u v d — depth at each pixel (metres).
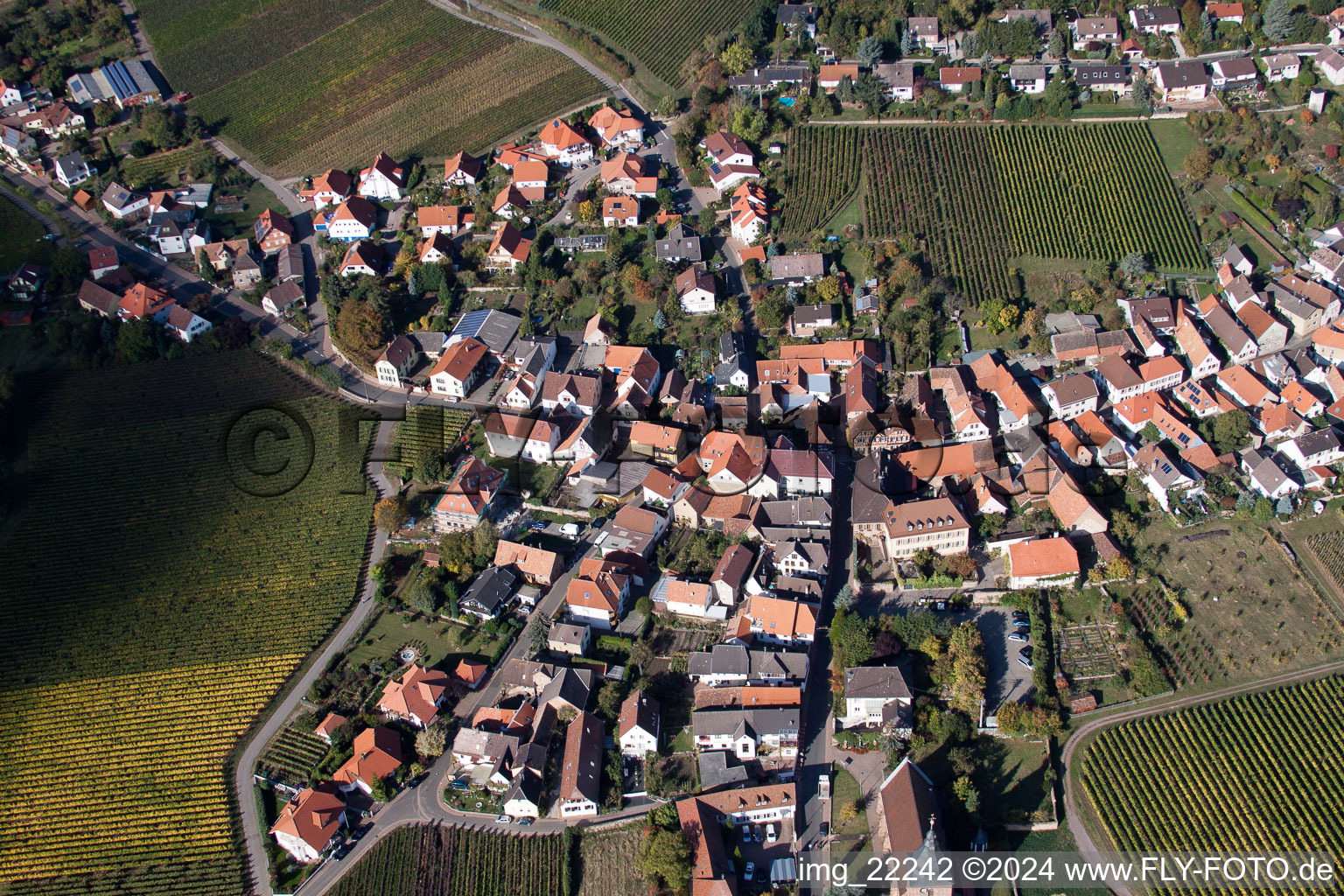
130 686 180.62
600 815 155.75
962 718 159.38
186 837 160.25
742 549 182.50
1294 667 165.00
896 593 178.62
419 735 165.12
